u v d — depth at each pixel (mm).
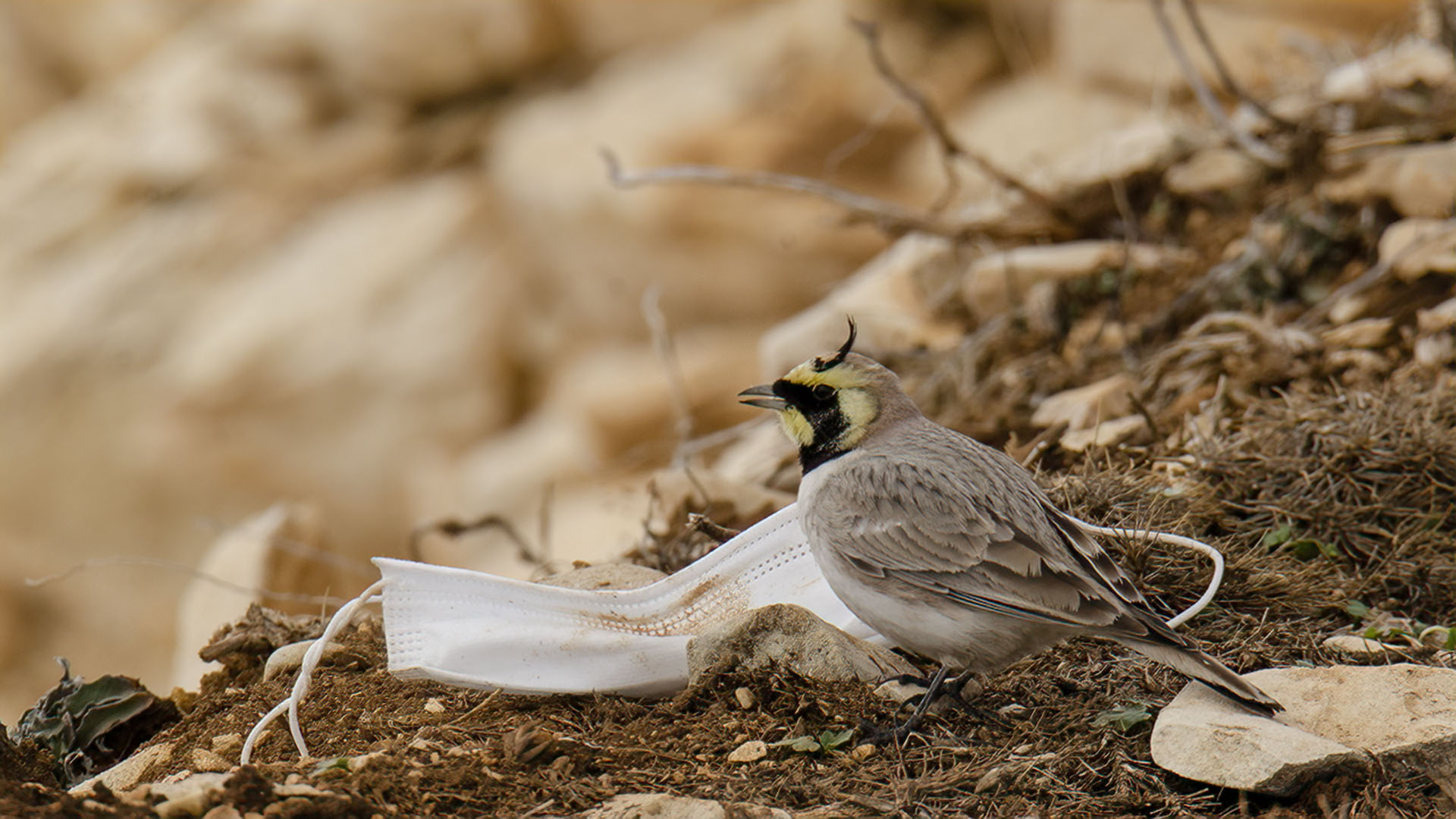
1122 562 8156
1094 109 19438
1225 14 17609
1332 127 13594
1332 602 8172
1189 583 8172
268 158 28562
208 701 7684
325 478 25531
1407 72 13641
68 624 25875
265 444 25688
